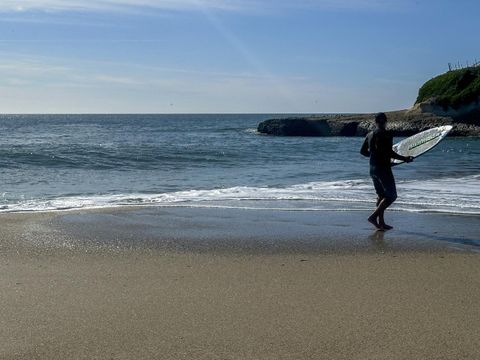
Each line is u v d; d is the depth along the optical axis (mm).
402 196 13727
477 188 15305
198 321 5160
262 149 36406
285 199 13219
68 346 4613
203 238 8820
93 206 12055
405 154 11664
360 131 64562
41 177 18609
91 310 5430
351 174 20703
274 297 5852
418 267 7090
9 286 6168
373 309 5492
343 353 4504
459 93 64688
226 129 89562
